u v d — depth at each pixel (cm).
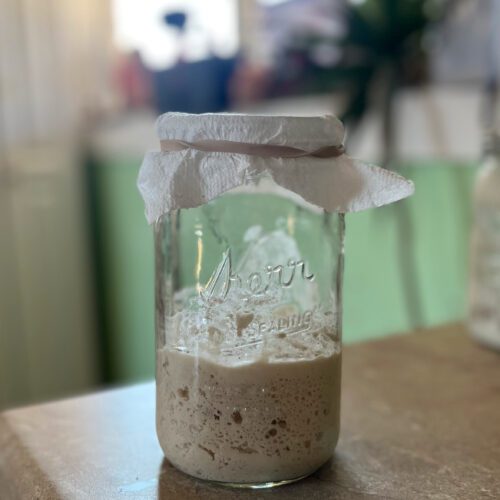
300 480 29
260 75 75
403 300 65
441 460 31
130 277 107
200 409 27
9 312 108
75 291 114
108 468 30
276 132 25
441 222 60
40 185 108
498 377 42
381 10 57
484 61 52
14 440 33
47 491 28
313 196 26
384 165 60
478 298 48
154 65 94
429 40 57
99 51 106
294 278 31
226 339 28
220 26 82
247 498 27
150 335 103
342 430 34
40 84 106
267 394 27
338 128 26
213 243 31
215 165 25
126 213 104
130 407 38
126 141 101
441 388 40
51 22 106
